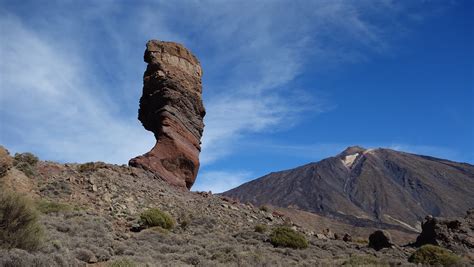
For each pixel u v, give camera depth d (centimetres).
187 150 5059
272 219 4762
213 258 2697
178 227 3703
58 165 4469
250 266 2395
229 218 4369
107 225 3169
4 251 1639
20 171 3847
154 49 5266
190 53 5531
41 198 3550
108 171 4391
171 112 5053
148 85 5197
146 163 4753
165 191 4491
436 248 3155
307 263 2723
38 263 1598
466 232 4175
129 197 4006
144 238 3108
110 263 2075
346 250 3728
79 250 2131
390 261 2927
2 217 1830
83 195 3825
